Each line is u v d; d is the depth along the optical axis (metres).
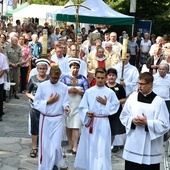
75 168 6.90
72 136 7.65
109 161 6.37
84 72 8.70
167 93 8.29
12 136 8.70
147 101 5.36
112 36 12.52
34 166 7.07
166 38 16.97
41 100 6.45
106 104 6.31
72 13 13.83
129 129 5.41
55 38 17.62
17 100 12.31
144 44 18.47
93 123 6.32
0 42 12.44
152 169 5.46
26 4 27.06
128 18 14.43
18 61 12.52
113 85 7.39
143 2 23.59
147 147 5.37
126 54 7.59
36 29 21.66
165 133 5.84
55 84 6.48
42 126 6.45
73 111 7.54
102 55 9.60
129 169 5.51
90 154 6.33
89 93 6.40
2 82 9.63
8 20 27.72
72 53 8.97
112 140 7.63
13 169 6.88
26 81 13.45
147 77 5.29
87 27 27.27
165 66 8.22
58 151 6.46
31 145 8.16
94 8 14.31
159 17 24.41
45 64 7.15
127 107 5.46
